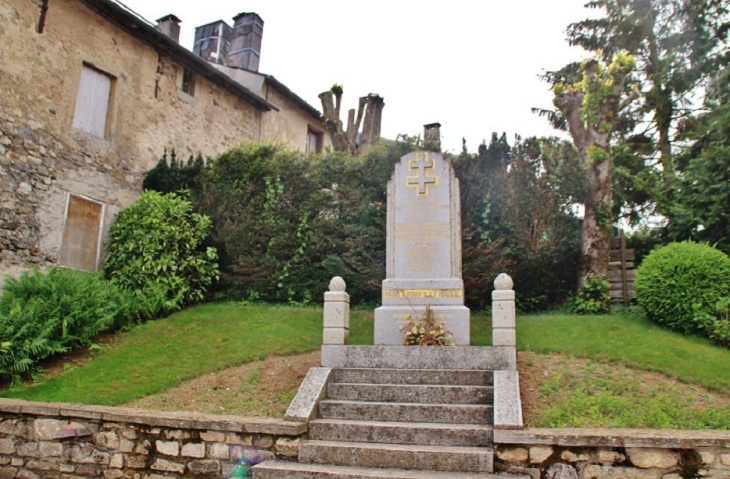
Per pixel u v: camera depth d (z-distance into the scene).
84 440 5.51
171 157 13.20
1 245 9.98
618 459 4.37
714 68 17.58
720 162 11.10
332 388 6.02
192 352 7.93
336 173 11.04
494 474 4.51
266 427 5.07
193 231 11.08
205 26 19.61
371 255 10.45
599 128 10.58
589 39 19.66
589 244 10.12
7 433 5.78
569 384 6.22
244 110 16.75
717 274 7.99
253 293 10.83
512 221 10.02
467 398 5.68
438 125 17.58
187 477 5.14
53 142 11.09
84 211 11.59
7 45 10.38
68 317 8.20
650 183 16.08
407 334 7.14
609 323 8.48
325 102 15.98
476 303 10.09
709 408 5.50
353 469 4.67
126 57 12.95
